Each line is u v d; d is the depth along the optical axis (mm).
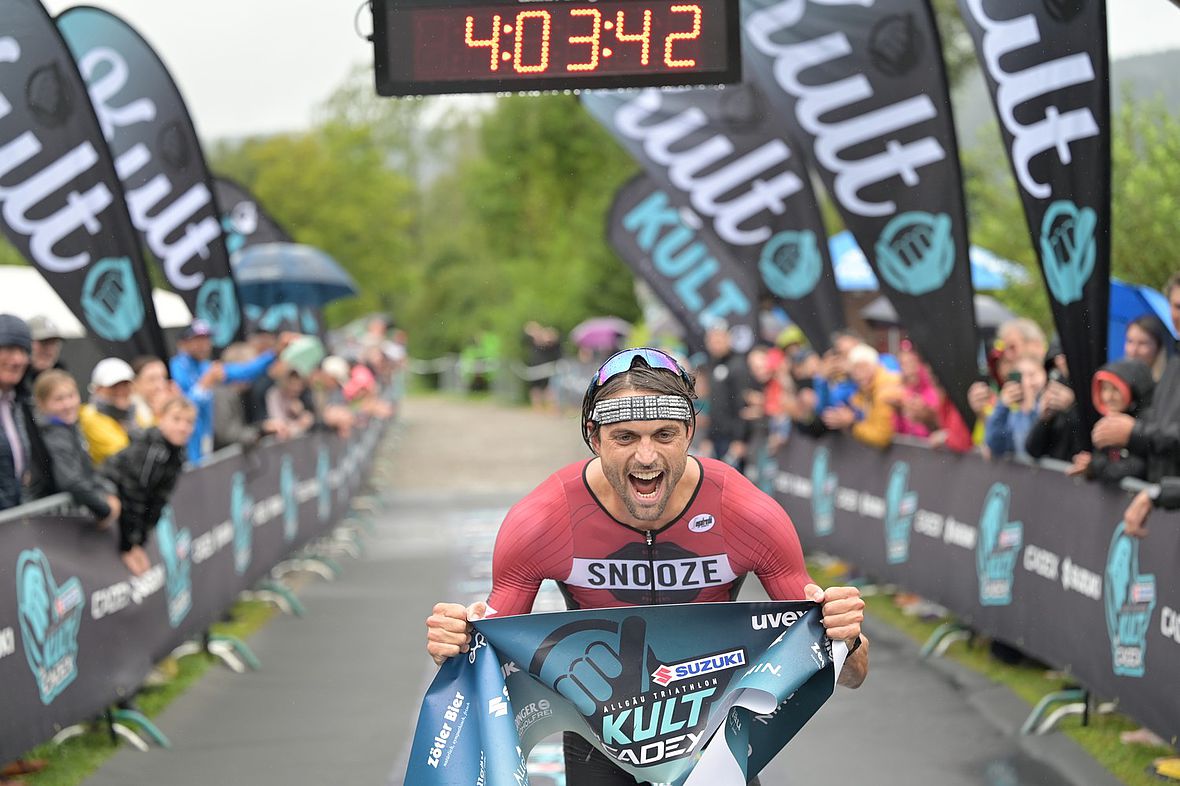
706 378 11117
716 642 2561
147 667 5371
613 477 2445
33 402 4820
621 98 8758
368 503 13242
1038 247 5246
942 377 6418
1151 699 4191
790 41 6559
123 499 5039
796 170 8570
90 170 6270
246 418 9539
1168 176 9125
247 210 13414
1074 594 4918
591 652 2553
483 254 41062
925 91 6422
